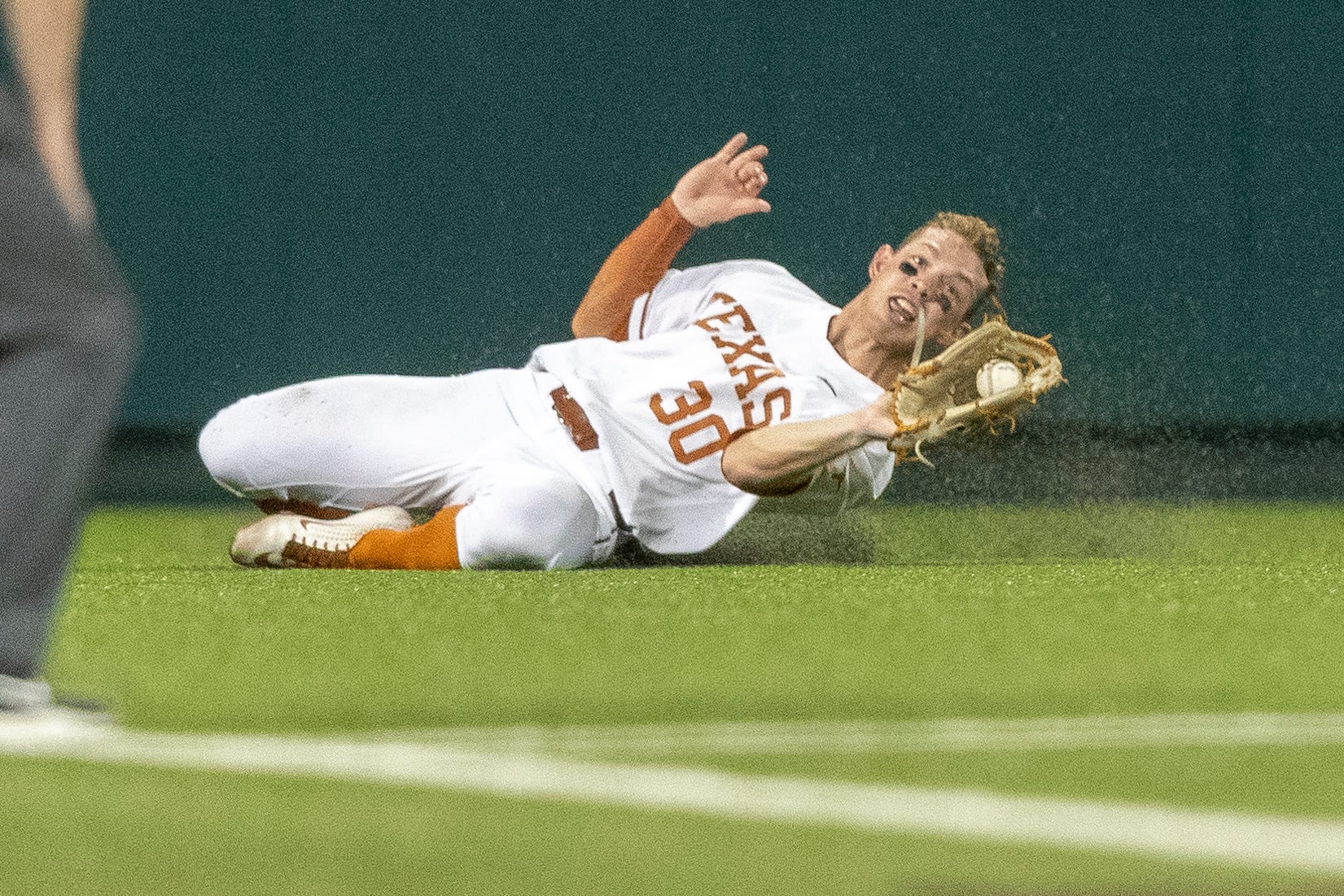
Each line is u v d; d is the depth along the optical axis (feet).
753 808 17.60
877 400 47.11
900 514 74.28
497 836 16.65
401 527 48.67
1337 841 16.19
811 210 82.69
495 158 85.81
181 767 19.85
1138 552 58.95
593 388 48.65
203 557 55.42
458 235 86.02
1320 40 87.81
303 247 87.15
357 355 86.89
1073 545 61.41
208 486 88.02
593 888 14.96
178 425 88.22
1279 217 87.51
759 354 49.26
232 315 87.76
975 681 25.94
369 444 48.52
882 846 16.12
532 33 85.61
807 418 48.16
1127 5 85.71
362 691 24.98
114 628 32.83
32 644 24.50
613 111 85.20
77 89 86.43
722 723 22.52
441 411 49.03
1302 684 25.88
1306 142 87.97
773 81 83.71
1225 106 86.63
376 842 16.48
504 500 46.26
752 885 14.97
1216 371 85.97
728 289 51.21
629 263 51.88
